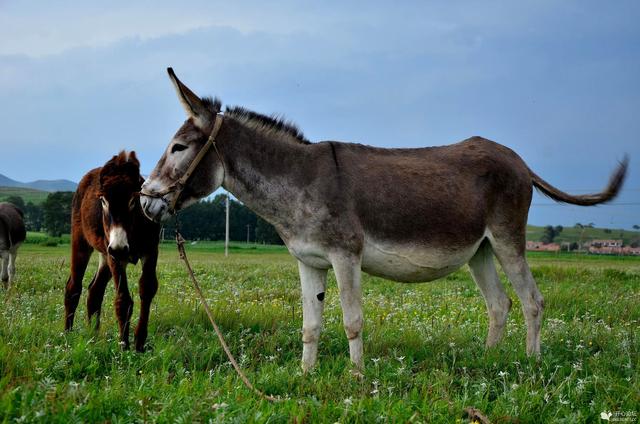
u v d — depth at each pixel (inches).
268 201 237.1
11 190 7357.3
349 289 229.8
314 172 235.0
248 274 623.2
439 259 249.4
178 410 159.3
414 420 164.2
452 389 203.6
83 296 399.9
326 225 230.1
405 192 241.3
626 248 3380.9
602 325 320.5
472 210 253.3
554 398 190.4
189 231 3144.7
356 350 229.5
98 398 162.1
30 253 1267.2
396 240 240.8
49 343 243.9
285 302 396.2
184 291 460.8
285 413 163.8
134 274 569.3
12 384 173.9
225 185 243.3
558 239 4411.9
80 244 309.0
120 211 248.1
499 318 275.4
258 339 269.1
